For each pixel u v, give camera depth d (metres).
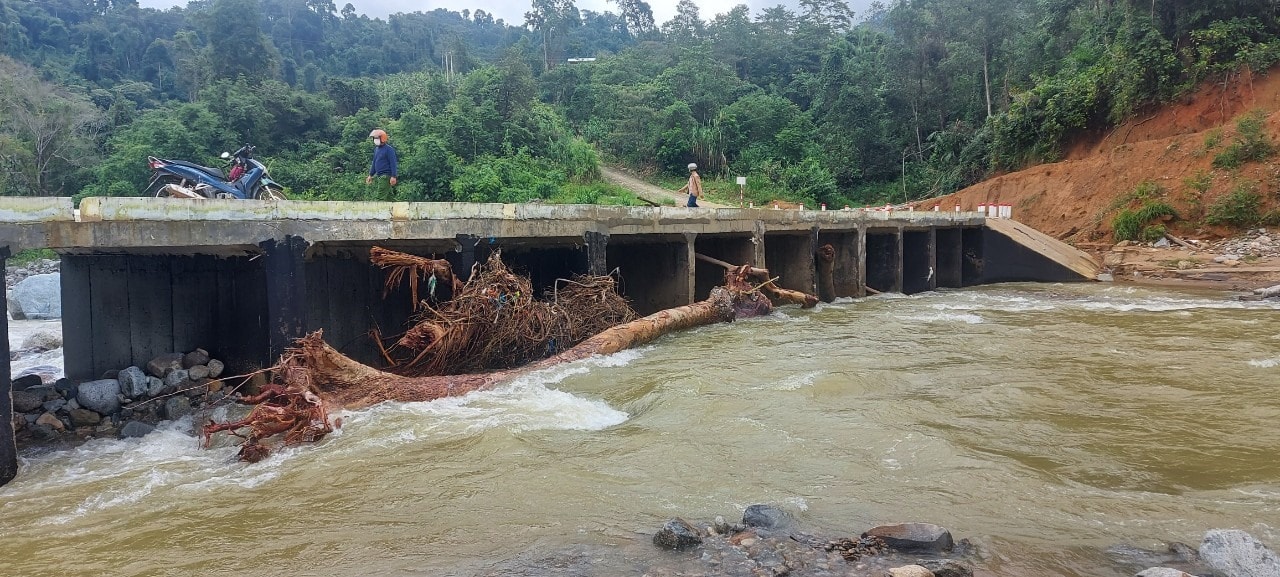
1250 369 10.81
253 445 7.27
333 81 58.31
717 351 12.57
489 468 6.71
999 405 8.78
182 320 10.26
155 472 6.98
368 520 5.66
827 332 14.80
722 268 19.92
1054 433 7.66
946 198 41.00
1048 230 33.25
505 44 114.88
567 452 7.14
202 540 5.37
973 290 25.34
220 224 8.80
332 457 7.13
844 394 9.32
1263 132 28.70
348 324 11.68
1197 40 33.34
